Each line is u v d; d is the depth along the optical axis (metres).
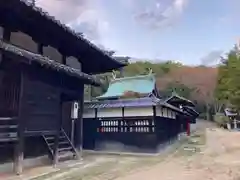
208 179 8.89
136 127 17.19
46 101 11.08
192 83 73.50
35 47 11.51
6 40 9.75
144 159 14.34
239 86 28.28
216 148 19.77
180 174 9.84
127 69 66.31
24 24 10.57
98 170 10.73
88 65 16.50
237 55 31.44
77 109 13.93
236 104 31.56
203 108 70.31
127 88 27.03
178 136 28.91
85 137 18.95
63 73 11.20
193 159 14.19
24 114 9.62
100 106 18.27
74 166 11.63
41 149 11.82
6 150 9.88
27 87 9.94
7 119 9.09
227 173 9.98
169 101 25.53
